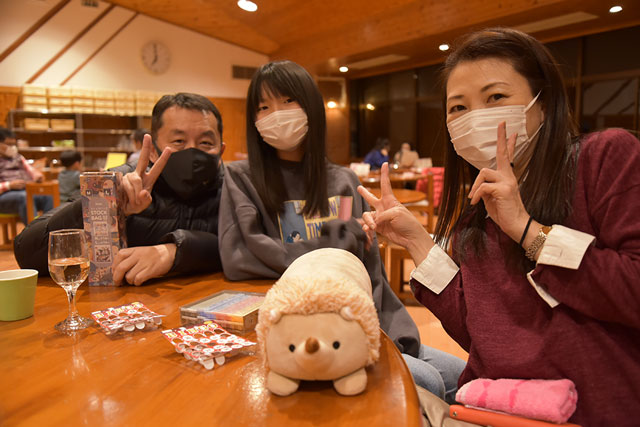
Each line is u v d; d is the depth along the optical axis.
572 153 0.92
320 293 0.66
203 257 1.38
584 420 0.83
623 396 0.82
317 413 0.64
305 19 8.56
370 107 11.41
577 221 0.89
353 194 1.48
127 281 1.28
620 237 0.82
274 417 0.63
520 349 0.89
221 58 10.91
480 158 1.00
